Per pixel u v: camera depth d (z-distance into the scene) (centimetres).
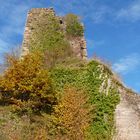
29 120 2972
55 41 3681
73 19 3844
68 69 3195
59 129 2945
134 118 3012
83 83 3119
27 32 3738
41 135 2877
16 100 3070
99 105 3028
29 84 3078
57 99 3098
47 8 3834
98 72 3136
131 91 3122
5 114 3014
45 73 3111
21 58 3422
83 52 3750
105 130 2959
